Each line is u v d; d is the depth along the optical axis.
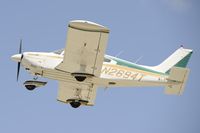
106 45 59.94
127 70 70.00
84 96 71.38
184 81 70.00
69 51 61.28
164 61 74.81
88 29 58.34
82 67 63.09
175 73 69.44
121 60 70.12
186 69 69.19
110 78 68.50
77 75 62.91
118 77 69.31
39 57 66.06
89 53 61.12
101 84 67.81
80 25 58.06
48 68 65.38
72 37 59.44
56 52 67.19
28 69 66.25
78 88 69.81
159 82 71.06
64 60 62.56
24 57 65.75
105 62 69.00
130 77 70.06
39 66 65.50
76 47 60.62
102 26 58.06
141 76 71.00
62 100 72.31
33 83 66.00
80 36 59.19
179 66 75.50
